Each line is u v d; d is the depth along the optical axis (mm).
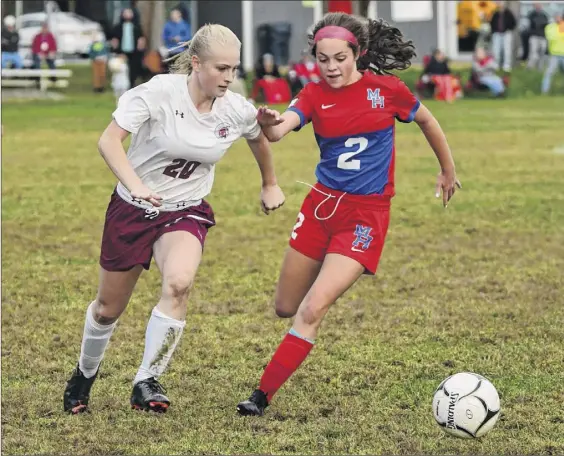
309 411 17344
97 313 16984
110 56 99250
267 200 17953
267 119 16297
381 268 29172
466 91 96125
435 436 16141
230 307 24828
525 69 105438
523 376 19281
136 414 17234
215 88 15727
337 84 16969
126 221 16469
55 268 29391
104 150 15695
